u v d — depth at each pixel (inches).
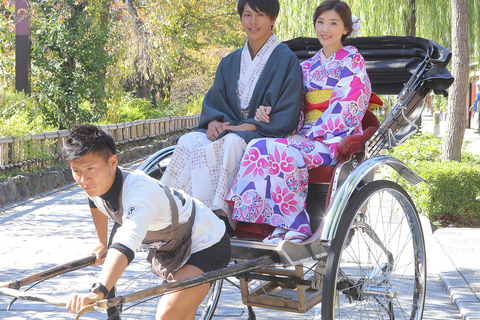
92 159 79.4
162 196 86.7
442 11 381.7
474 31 379.2
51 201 328.2
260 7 134.8
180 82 1094.4
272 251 103.6
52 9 464.8
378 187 119.1
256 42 139.3
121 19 669.3
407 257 197.8
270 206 116.8
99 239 99.9
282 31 396.5
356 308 143.7
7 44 437.7
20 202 322.0
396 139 136.2
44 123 461.4
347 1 383.6
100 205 91.5
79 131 80.3
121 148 579.5
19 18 419.5
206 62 1167.6
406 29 388.5
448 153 295.9
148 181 86.0
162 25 637.9
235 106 139.8
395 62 149.3
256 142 120.3
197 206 95.5
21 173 355.3
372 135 130.1
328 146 126.4
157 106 940.0
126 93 765.9
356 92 131.3
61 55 479.5
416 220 134.5
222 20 1009.5
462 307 146.4
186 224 92.4
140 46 658.2
